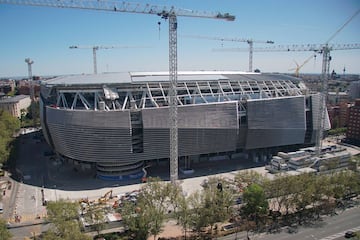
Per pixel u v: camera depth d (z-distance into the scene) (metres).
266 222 94.50
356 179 106.38
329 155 149.12
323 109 163.62
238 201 104.94
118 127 122.94
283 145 156.00
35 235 87.19
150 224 83.81
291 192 97.31
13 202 109.50
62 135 129.38
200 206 87.12
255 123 144.62
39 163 153.25
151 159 132.38
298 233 88.06
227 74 174.00
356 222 93.88
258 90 159.38
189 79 151.75
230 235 87.75
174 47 123.44
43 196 112.88
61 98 138.75
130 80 143.38
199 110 132.50
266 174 134.00
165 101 135.75
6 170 143.38
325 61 167.75
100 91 135.88
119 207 100.25
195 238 86.00
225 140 140.50
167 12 121.31
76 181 129.12
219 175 134.25
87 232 88.44
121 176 130.75
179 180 128.88
